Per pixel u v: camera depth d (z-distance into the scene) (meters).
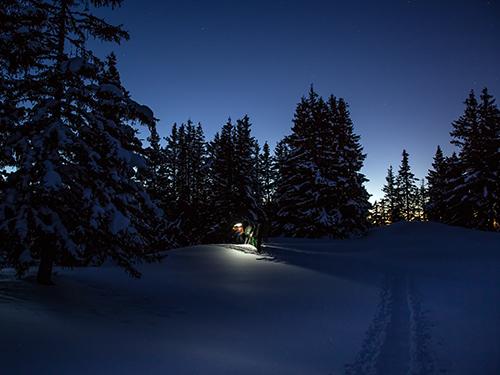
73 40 8.55
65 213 7.71
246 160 33.50
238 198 32.47
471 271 13.62
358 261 16.27
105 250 8.27
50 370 3.52
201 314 8.04
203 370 4.24
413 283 11.40
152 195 30.47
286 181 33.50
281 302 9.21
